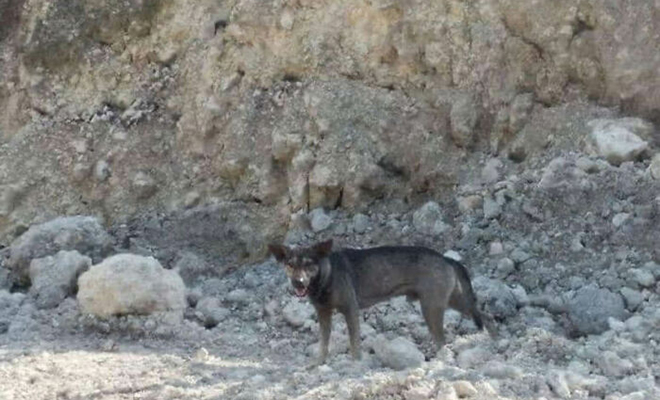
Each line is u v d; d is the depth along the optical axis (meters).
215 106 13.44
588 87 12.28
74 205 13.73
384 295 8.89
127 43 14.41
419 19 12.80
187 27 14.12
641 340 8.73
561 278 10.48
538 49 12.41
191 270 12.10
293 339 9.64
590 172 11.41
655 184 10.98
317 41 13.19
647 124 11.73
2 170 14.06
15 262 12.20
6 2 15.09
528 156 12.07
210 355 9.08
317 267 8.37
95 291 10.09
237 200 13.08
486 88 12.48
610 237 10.72
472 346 8.84
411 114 12.70
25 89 14.63
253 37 13.47
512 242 11.12
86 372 8.35
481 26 12.59
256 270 11.83
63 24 14.55
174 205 13.34
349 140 12.58
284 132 12.81
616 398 7.05
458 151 12.48
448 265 8.95
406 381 7.27
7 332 10.16
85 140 14.02
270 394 7.42
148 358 8.88
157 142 13.85
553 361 8.39
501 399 7.07
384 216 12.34
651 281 9.98
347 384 7.40
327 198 12.55
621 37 12.05
